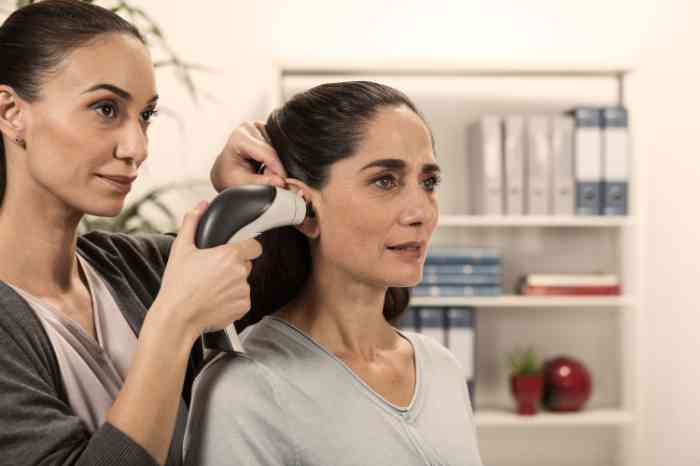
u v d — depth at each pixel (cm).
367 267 77
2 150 84
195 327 74
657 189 295
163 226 280
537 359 292
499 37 289
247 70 285
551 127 264
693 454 296
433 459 78
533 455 293
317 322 82
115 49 81
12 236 86
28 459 73
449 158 289
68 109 80
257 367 75
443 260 265
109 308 94
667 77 291
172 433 81
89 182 82
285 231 84
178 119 282
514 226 291
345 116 76
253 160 90
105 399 86
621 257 280
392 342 89
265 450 72
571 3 289
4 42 82
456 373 92
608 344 292
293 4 286
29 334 81
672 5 289
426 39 288
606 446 293
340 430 75
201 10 283
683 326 296
